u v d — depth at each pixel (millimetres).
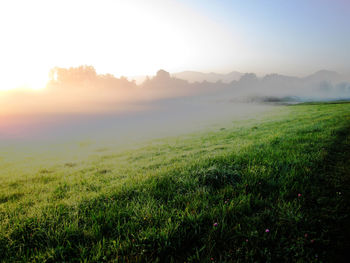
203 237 2500
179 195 3666
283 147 6844
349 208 2855
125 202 3676
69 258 2387
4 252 2545
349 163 4648
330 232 2404
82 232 2760
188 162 6434
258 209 3057
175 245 2385
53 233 2773
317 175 4070
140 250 2373
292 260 2076
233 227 2594
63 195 4852
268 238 2355
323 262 2014
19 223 3113
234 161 5473
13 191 5789
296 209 2795
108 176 6562
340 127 9297
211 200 3395
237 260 2113
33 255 2426
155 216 2928
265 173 4305
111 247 2416
